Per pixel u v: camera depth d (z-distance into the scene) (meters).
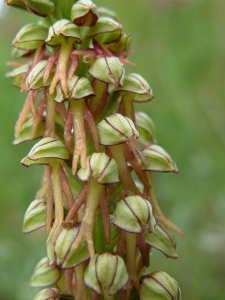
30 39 0.07
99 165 0.06
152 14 0.17
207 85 0.16
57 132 0.07
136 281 0.07
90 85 0.07
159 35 0.17
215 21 0.17
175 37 0.17
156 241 0.07
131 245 0.07
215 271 0.13
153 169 0.07
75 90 0.07
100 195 0.07
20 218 0.16
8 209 0.16
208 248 0.13
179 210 0.14
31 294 0.13
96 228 0.07
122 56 0.08
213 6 0.17
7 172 0.17
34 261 0.14
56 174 0.07
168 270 0.13
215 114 0.16
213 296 0.12
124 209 0.06
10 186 0.17
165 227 0.07
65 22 0.07
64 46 0.07
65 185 0.07
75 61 0.07
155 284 0.07
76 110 0.07
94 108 0.07
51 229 0.07
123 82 0.07
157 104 0.17
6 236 0.15
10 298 0.13
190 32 0.17
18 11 0.19
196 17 0.17
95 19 0.07
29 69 0.07
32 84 0.07
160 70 0.17
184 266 0.13
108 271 0.06
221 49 0.16
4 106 0.18
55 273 0.08
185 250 0.13
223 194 0.14
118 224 0.06
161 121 0.16
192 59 0.17
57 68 0.07
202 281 0.13
